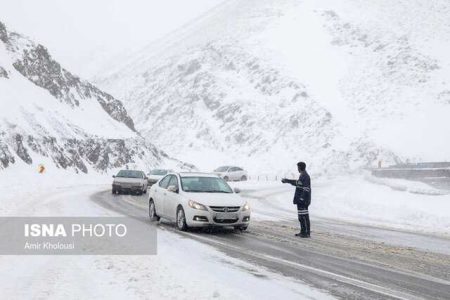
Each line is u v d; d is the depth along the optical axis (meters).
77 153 55.22
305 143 85.88
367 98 97.19
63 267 8.12
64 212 16.78
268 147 87.94
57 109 61.25
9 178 38.00
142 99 126.25
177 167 75.69
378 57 112.12
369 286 7.25
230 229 13.95
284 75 107.19
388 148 78.12
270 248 10.62
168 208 14.02
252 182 51.75
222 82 111.06
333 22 130.12
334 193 30.73
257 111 97.88
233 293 6.54
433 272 8.52
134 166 64.19
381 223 17.67
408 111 91.50
